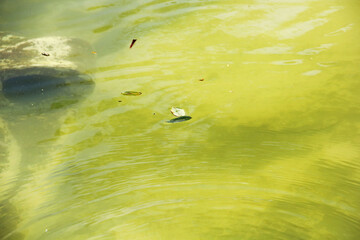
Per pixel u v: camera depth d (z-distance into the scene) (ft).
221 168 7.32
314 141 7.50
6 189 7.24
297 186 7.17
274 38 8.94
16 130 7.79
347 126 7.63
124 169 7.36
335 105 7.86
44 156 7.51
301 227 6.92
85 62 8.67
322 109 7.82
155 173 7.30
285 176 7.24
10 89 8.25
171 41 8.99
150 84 8.27
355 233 6.87
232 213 7.02
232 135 7.60
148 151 7.49
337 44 8.75
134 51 8.84
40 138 7.70
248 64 8.48
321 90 8.05
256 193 7.14
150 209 7.07
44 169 7.39
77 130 7.75
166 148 7.51
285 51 8.68
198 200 7.11
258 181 7.22
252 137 7.57
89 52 8.86
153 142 7.57
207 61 8.58
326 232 6.88
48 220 7.02
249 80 8.25
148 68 8.52
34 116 7.93
